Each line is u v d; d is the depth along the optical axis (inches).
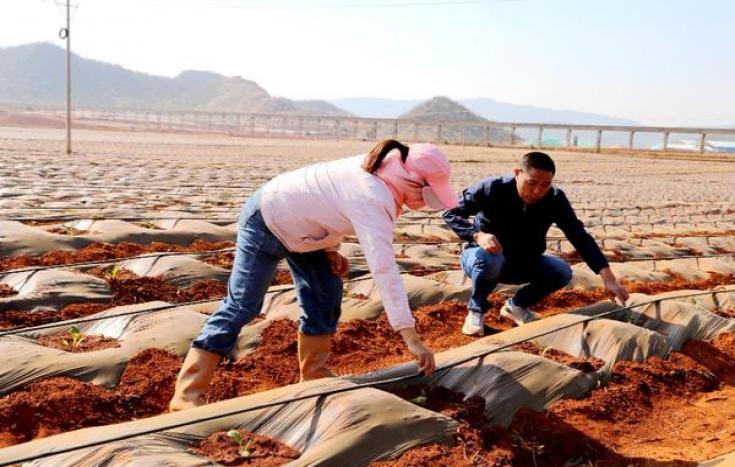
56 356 167.0
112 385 164.1
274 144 2308.1
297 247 146.1
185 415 133.5
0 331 182.7
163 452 121.0
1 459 115.3
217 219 385.4
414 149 135.9
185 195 535.8
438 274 281.0
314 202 139.2
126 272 255.4
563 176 1102.4
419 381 161.9
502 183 200.7
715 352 200.5
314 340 159.6
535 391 160.1
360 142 3339.1
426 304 242.5
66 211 390.0
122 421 150.9
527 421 150.5
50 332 191.3
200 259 284.7
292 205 141.2
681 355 196.4
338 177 138.1
